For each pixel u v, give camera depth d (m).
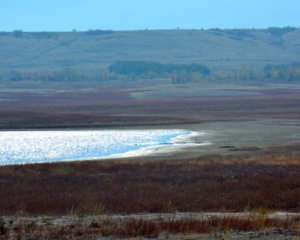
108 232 40.59
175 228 41.69
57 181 80.06
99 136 179.50
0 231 41.41
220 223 43.25
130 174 86.00
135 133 186.88
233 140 158.62
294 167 88.38
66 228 43.53
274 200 59.44
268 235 38.59
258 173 81.75
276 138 161.88
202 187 70.81
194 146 146.00
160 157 123.56
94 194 66.38
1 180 82.00
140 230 40.59
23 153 142.88
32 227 43.53
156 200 60.16
